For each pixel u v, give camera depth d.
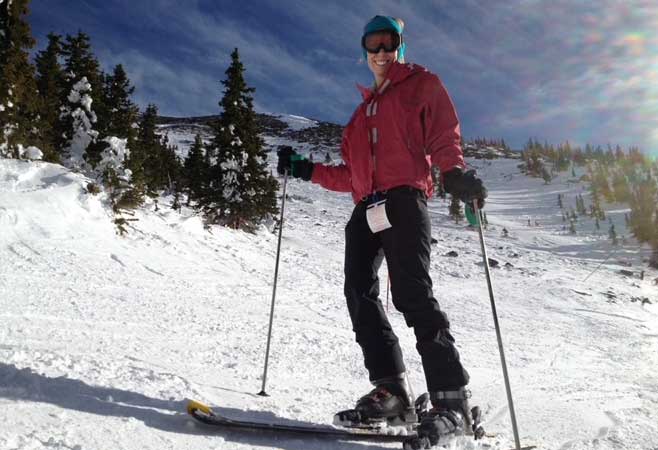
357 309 2.46
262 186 23.67
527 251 36.44
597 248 43.66
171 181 35.97
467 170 2.14
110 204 13.66
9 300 5.45
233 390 2.73
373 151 2.40
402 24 2.54
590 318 15.05
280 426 1.97
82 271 8.57
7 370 2.20
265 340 5.46
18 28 14.33
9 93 13.87
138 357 3.24
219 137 22.98
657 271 36.22
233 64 23.62
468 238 39.69
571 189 79.31
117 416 1.88
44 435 1.58
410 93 2.34
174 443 1.72
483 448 2.13
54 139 15.62
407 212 2.28
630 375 6.05
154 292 8.15
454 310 13.17
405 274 2.25
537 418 2.96
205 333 5.36
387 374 2.39
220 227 20.48
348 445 2.05
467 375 2.21
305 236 27.05
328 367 4.40
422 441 1.98
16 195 11.62
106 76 18.20
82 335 3.92
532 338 9.95
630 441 2.48
